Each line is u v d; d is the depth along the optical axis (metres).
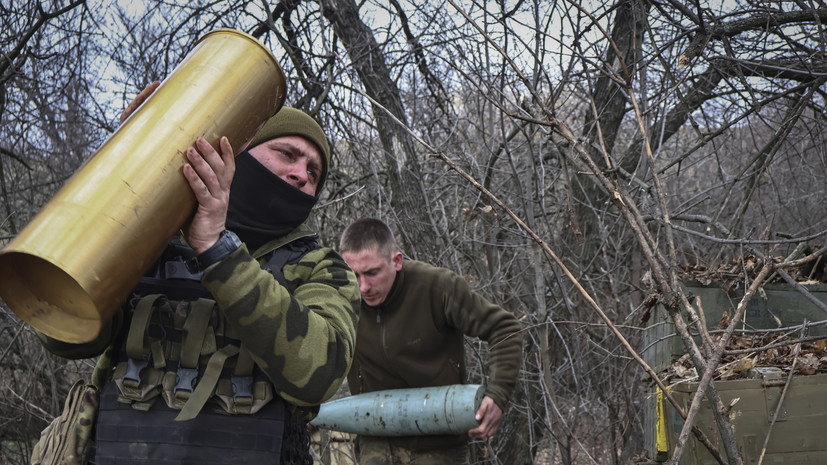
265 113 1.36
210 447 1.39
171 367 1.42
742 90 4.00
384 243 3.24
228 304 1.27
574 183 6.00
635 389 4.77
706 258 5.39
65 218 1.12
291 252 1.55
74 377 6.18
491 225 4.98
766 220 6.06
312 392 1.35
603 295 5.65
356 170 6.55
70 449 1.49
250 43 1.34
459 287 3.29
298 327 1.33
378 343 3.34
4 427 5.64
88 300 1.17
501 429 5.34
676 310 1.74
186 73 1.29
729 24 3.76
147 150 1.19
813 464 2.51
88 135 6.79
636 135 5.54
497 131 5.81
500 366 3.26
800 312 2.98
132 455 1.39
